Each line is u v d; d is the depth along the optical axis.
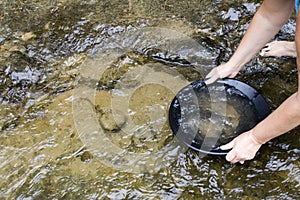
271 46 2.33
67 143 2.06
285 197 1.84
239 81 2.15
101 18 2.58
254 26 1.97
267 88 2.22
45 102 2.23
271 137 1.73
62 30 2.53
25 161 2.00
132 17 2.58
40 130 2.12
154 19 2.57
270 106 2.15
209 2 2.64
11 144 2.07
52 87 2.29
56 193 1.89
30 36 2.51
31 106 2.22
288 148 1.98
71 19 2.58
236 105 2.08
